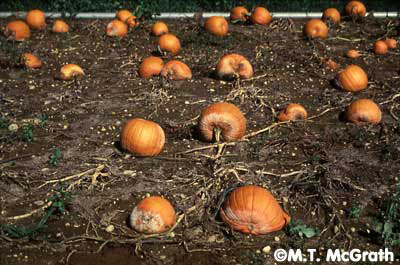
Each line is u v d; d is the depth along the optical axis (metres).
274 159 3.74
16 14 7.04
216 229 3.04
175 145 3.89
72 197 3.30
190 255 2.90
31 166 3.63
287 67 5.36
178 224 3.11
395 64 5.53
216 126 3.80
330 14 6.71
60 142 3.93
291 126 4.15
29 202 3.29
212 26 6.20
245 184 3.33
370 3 7.77
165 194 3.35
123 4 7.43
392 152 3.81
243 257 2.89
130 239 2.97
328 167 3.61
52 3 7.39
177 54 5.65
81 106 4.47
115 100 4.59
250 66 4.96
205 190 3.29
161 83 4.83
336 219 3.17
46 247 2.93
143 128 3.68
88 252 2.92
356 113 4.19
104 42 6.05
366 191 3.42
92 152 3.79
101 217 3.17
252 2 7.61
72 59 5.56
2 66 5.29
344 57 5.70
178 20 6.91
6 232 3.03
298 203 3.30
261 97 4.61
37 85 4.90
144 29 6.41
